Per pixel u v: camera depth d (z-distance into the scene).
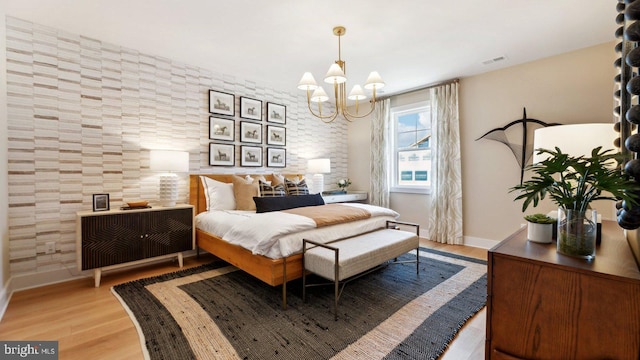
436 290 2.41
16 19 2.40
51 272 2.58
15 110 2.40
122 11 2.30
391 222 3.04
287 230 2.17
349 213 2.79
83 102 2.74
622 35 1.19
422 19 2.42
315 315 1.98
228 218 2.84
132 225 2.70
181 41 2.84
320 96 2.71
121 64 2.95
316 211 2.78
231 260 2.57
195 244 3.22
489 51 3.08
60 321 1.90
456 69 3.61
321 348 1.61
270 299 2.23
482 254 3.48
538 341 0.97
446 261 3.20
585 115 3.01
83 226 2.43
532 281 0.98
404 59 3.29
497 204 3.66
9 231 2.37
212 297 2.27
